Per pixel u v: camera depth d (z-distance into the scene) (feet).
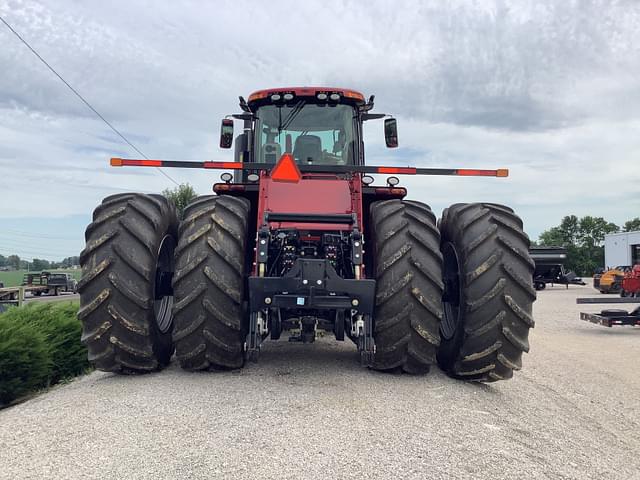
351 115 17.25
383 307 12.48
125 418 9.89
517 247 13.00
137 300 12.41
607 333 30.50
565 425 11.01
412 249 12.64
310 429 9.36
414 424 9.87
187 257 12.41
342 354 16.87
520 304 12.81
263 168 13.58
